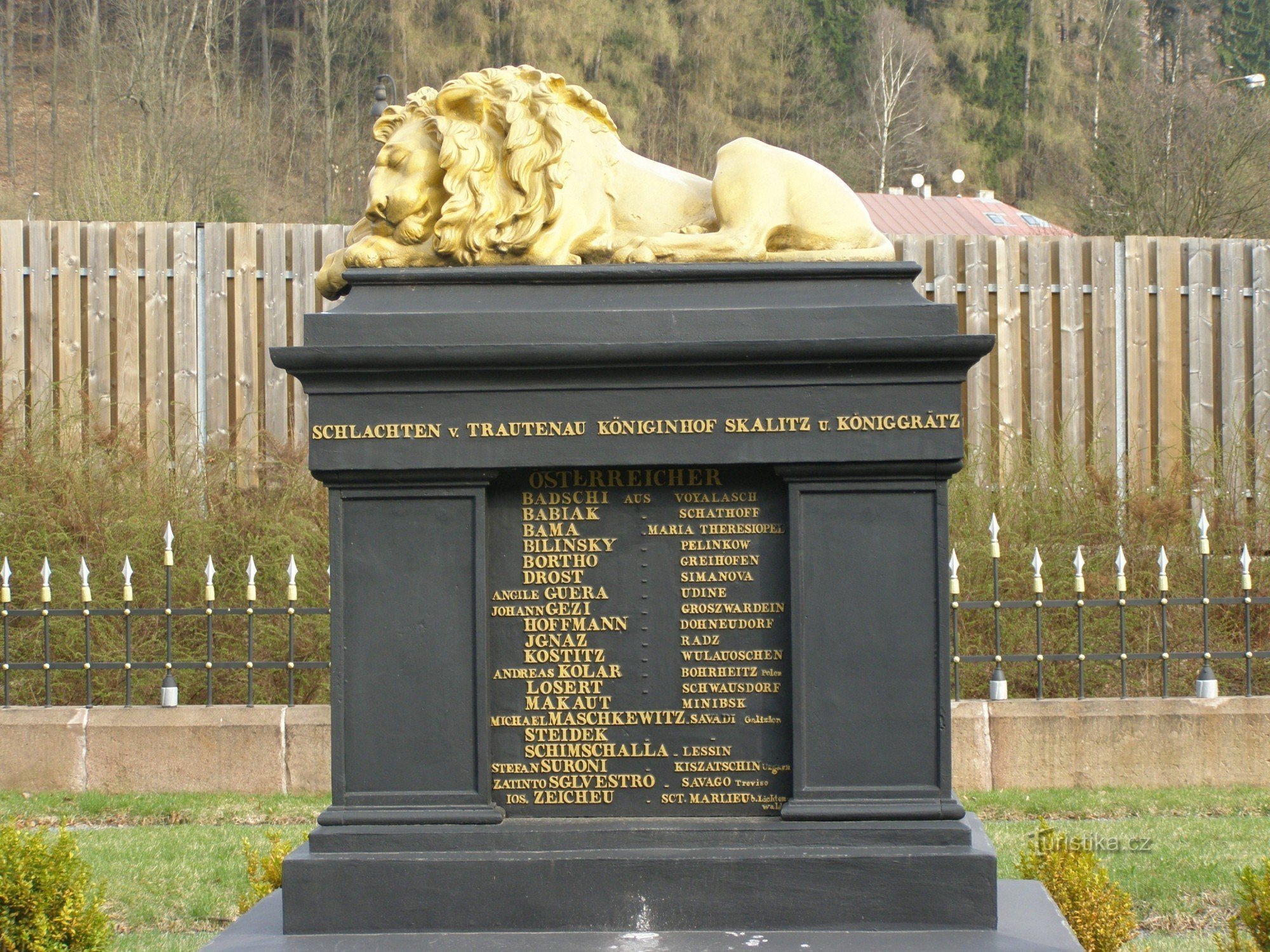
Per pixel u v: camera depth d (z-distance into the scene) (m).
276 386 10.32
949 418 3.87
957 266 10.54
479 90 4.21
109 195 17.25
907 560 3.92
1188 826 6.29
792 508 3.94
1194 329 10.60
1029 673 8.54
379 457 3.90
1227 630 8.62
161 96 29.44
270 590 8.58
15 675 8.32
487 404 3.91
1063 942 3.65
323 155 33.97
